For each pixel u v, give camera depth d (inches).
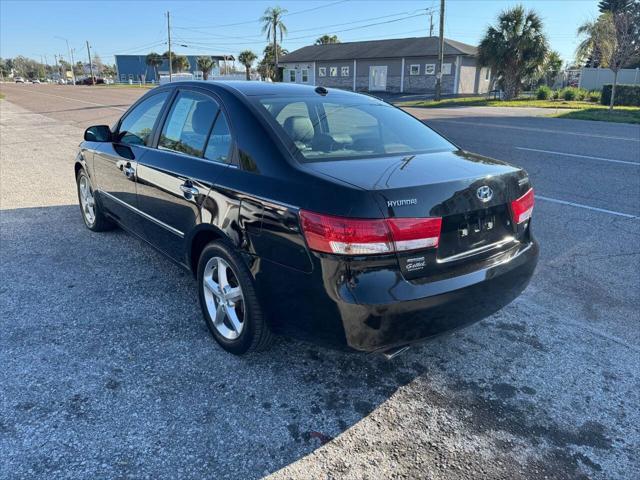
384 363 123.7
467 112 872.9
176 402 107.4
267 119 117.9
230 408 106.3
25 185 301.3
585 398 112.3
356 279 92.7
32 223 225.3
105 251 190.7
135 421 101.5
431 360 125.5
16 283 161.6
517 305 154.6
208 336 133.0
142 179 152.6
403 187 95.3
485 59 1224.2
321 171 102.8
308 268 96.7
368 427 102.2
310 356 125.4
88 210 213.8
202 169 125.6
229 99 127.2
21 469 88.9
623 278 173.3
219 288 122.9
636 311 151.3
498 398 111.9
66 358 121.6
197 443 96.5
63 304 148.2
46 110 916.6
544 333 138.8
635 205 257.1
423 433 100.9
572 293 162.4
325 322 97.3
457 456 95.3
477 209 105.4
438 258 100.7
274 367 120.6
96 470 89.4
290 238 99.2
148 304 149.3
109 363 120.2
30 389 110.0
